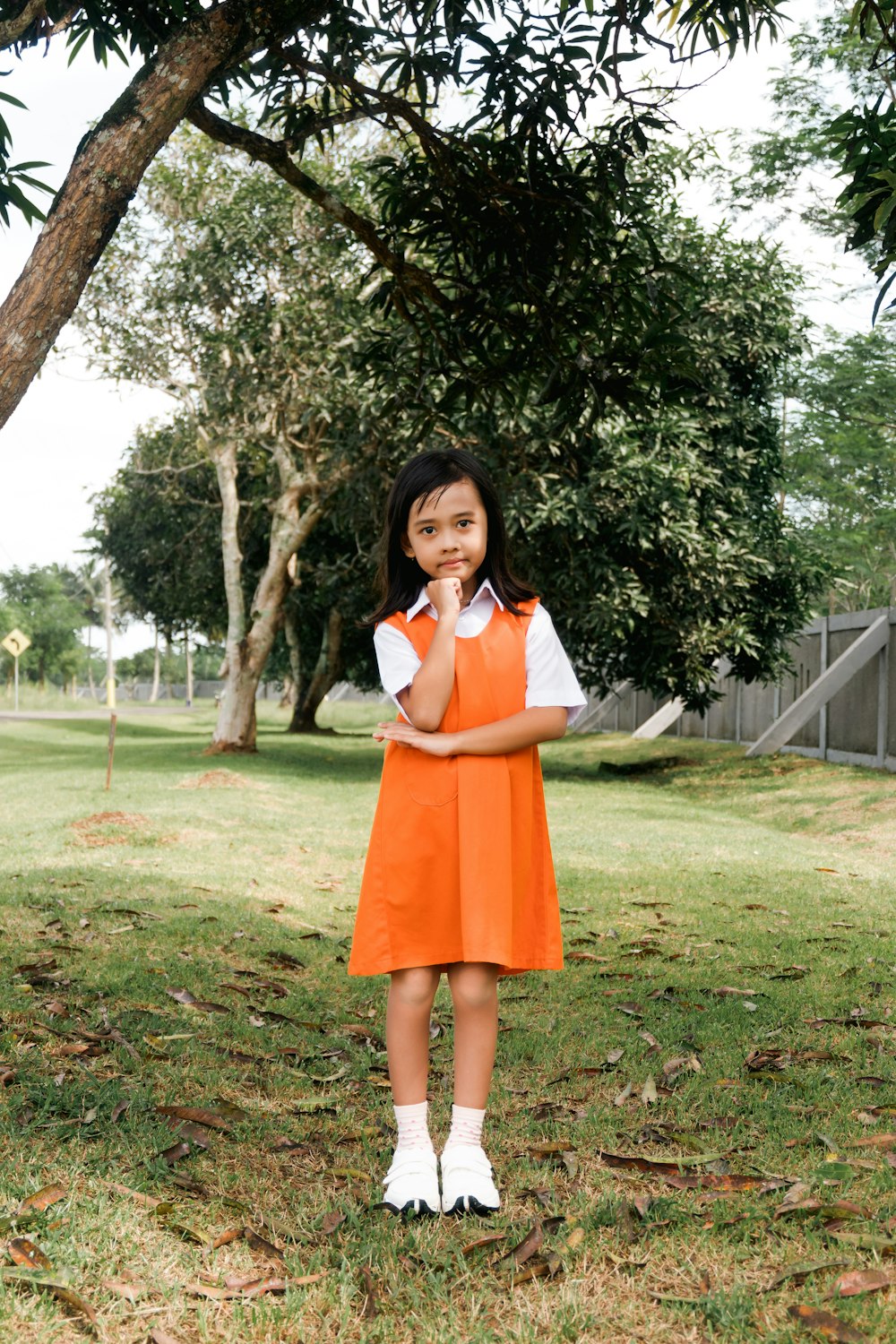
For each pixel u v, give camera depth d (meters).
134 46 4.39
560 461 14.30
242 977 4.40
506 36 4.20
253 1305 1.85
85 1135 2.52
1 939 4.82
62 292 2.76
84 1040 3.28
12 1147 2.41
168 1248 2.04
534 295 4.61
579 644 17.44
